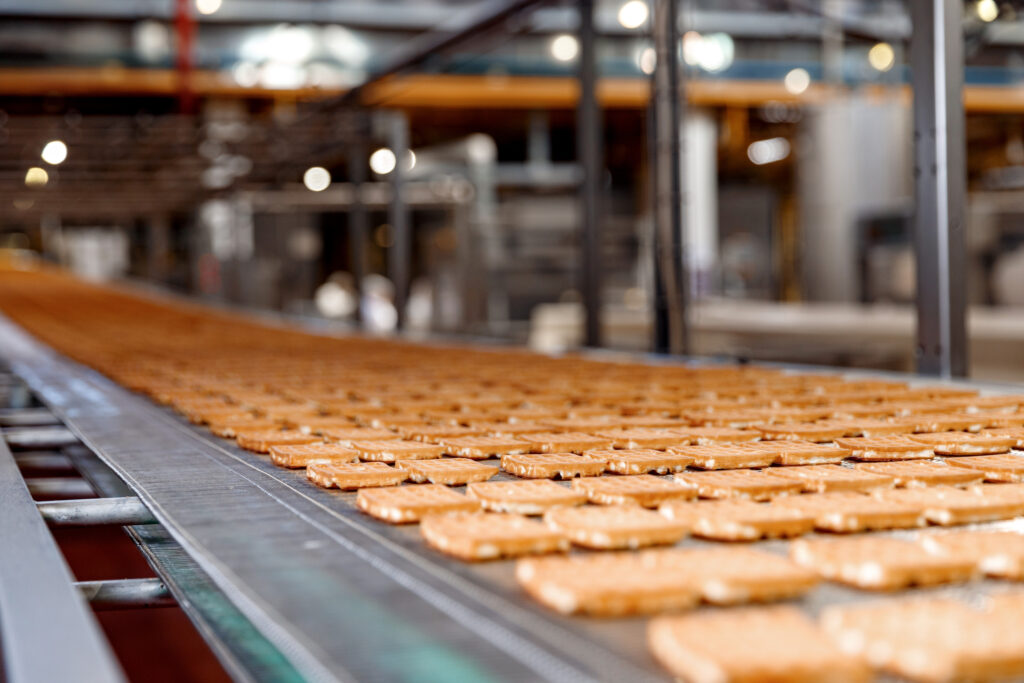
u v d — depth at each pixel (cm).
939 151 551
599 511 185
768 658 107
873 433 294
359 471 238
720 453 249
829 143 2408
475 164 2464
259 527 195
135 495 239
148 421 388
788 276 3022
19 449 414
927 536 163
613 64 2286
